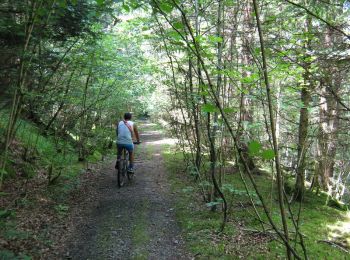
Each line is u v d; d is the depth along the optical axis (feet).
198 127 24.94
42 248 17.15
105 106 45.09
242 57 20.81
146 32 31.55
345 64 14.49
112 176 34.40
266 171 37.19
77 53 30.91
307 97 17.80
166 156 46.88
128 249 17.95
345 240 21.79
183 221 21.98
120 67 37.09
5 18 18.54
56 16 19.54
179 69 23.41
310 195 32.96
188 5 21.01
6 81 20.11
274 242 19.19
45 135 38.40
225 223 20.44
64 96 31.73
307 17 17.04
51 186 26.35
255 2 6.75
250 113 22.12
